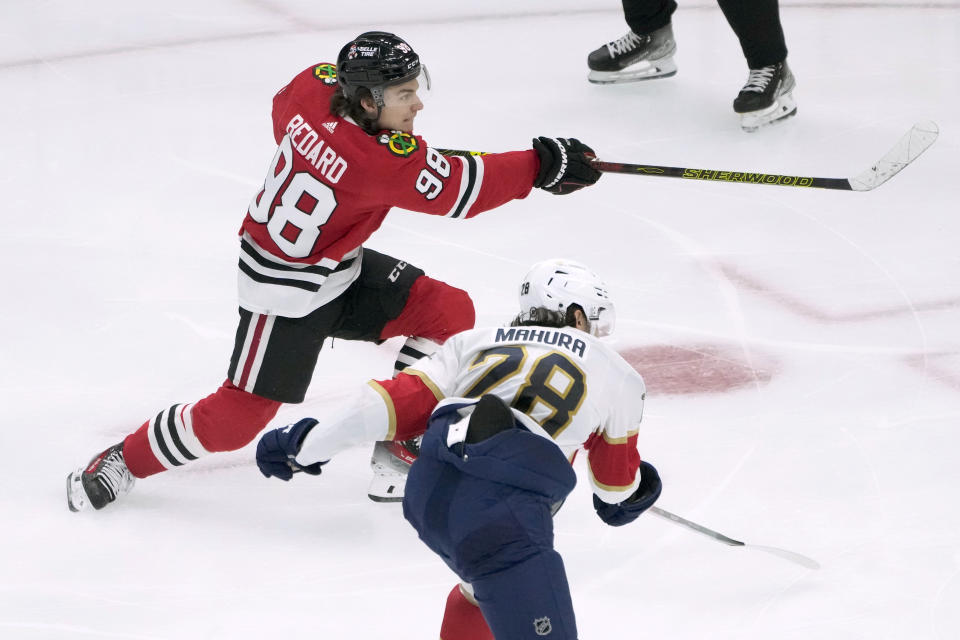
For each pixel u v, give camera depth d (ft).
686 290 59.21
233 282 60.75
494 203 40.65
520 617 28.91
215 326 56.39
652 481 35.50
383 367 52.85
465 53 92.17
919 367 51.75
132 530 41.73
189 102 83.71
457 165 39.37
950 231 64.39
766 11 73.31
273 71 89.45
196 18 100.58
